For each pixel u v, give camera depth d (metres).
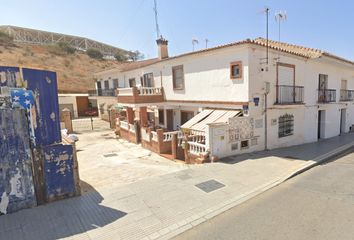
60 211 6.14
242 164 10.44
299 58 15.34
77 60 64.00
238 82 12.83
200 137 12.35
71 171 6.90
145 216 5.95
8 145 5.86
